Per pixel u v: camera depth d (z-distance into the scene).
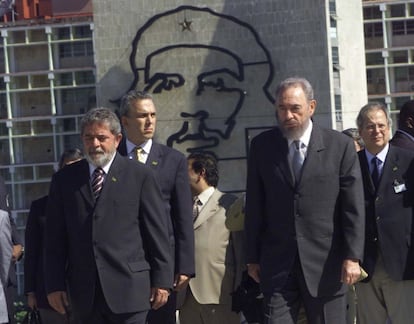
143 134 9.23
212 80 54.91
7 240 9.59
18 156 77.06
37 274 10.80
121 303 8.07
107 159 8.18
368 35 74.00
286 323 8.23
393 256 9.29
